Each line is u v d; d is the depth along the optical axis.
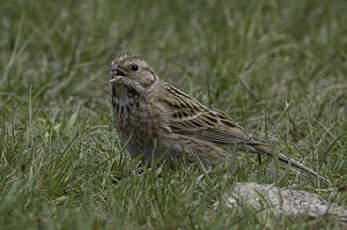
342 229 9.76
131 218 9.59
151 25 19.62
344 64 17.83
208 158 12.46
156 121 11.94
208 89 15.06
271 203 9.91
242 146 12.60
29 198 9.86
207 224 9.34
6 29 18.95
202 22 19.86
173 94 12.30
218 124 12.52
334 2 21.14
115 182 11.39
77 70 16.80
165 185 10.27
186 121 12.18
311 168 12.34
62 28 18.42
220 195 9.95
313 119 13.77
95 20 19.30
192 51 18.36
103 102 15.66
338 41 19.09
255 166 12.21
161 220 9.58
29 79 16.48
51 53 18.02
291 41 19.12
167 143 12.02
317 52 18.66
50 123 13.30
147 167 11.59
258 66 17.00
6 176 10.59
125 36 18.81
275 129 13.89
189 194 10.34
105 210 10.05
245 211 9.69
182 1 20.83
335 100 15.38
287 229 9.58
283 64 17.72
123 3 20.28
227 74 16.48
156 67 17.44
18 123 13.65
